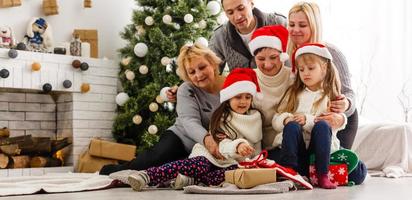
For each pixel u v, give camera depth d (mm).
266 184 2486
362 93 5133
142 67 4598
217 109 2873
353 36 5203
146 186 2775
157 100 4441
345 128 3012
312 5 3051
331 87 2795
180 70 3117
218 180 2727
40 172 4359
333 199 2133
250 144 2828
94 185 2771
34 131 4770
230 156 2707
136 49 4570
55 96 4887
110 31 5207
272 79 2914
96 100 4805
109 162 4371
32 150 4383
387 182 3066
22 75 4363
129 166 3389
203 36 4590
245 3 3289
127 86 4781
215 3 4609
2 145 4254
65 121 4773
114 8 5250
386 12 5070
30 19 4738
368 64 5125
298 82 2855
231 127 2826
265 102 2906
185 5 4543
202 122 3078
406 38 4973
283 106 2875
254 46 2910
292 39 3045
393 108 4992
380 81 5059
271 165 2574
